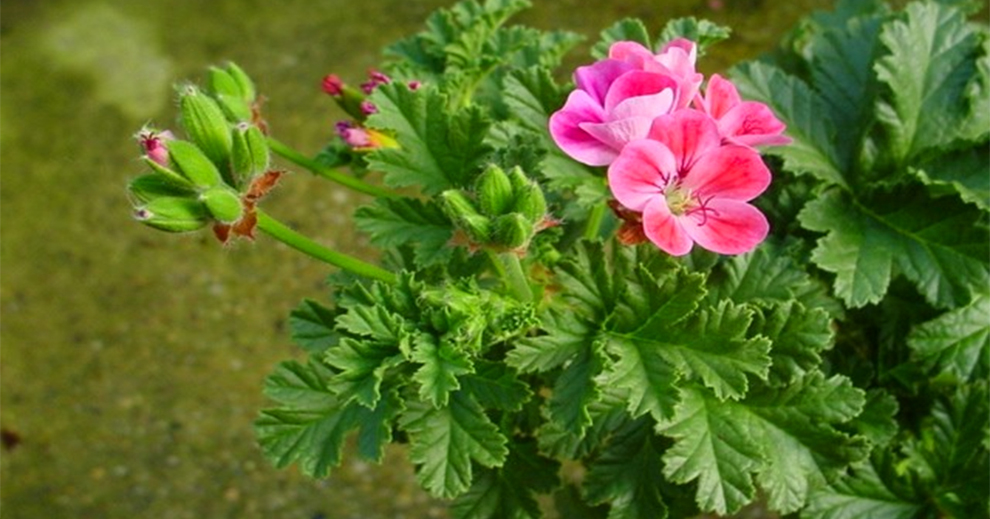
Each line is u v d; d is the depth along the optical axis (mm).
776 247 479
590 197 444
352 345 418
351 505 874
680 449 437
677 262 440
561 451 454
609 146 395
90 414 936
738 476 435
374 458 428
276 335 960
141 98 1127
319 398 452
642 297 432
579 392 426
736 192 396
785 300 445
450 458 433
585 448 453
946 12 506
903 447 502
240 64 1130
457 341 413
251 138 412
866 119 507
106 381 951
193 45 1160
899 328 502
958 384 498
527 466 468
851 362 495
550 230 439
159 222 408
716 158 391
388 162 466
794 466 445
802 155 494
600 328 439
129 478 900
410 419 437
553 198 469
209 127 414
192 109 412
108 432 925
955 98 498
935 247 474
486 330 421
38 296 1005
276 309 973
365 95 499
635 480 458
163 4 1204
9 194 1069
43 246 1033
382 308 417
